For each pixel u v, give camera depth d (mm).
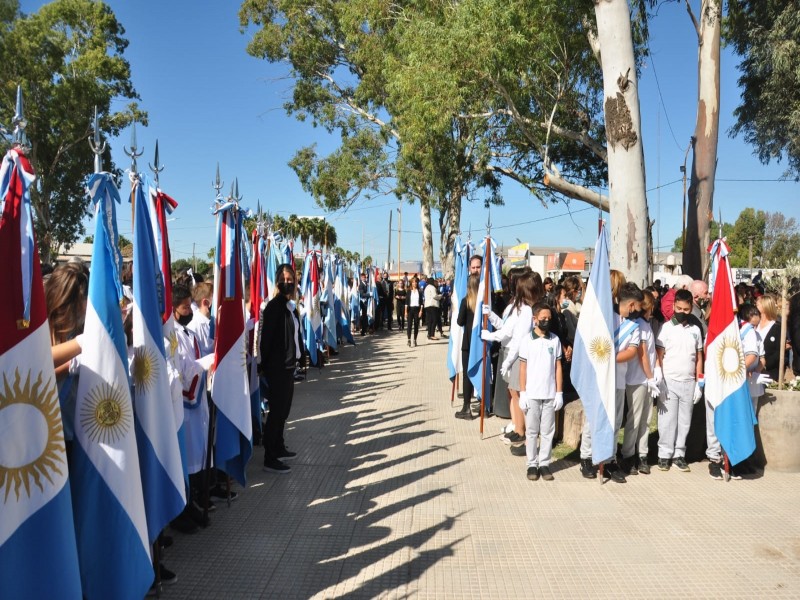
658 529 5016
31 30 26438
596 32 13938
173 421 4062
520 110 16812
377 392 10953
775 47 14555
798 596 3994
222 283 5395
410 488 5961
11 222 2926
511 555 4543
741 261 57594
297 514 5297
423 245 31766
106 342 3486
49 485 2979
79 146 28672
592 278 6242
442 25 16641
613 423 6102
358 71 30234
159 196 4488
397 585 4102
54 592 2959
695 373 6605
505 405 8836
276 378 6375
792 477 6352
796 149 16547
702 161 12125
